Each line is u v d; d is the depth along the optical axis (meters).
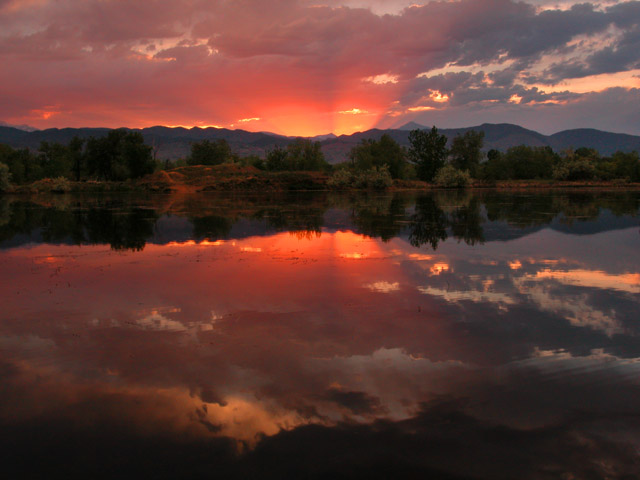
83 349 5.98
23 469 3.59
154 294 8.87
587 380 4.94
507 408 4.38
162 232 19.28
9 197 52.12
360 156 87.25
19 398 4.68
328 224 22.20
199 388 4.86
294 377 5.08
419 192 61.78
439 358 5.56
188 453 3.77
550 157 94.19
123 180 81.75
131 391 4.81
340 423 4.17
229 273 10.82
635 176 85.25
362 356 5.64
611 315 7.30
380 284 9.56
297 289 9.16
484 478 3.42
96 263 12.32
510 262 12.09
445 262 12.12
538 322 6.95
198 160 103.62
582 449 3.75
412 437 3.94
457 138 103.12
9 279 10.34
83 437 4.01
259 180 69.62
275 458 3.69
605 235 17.58
